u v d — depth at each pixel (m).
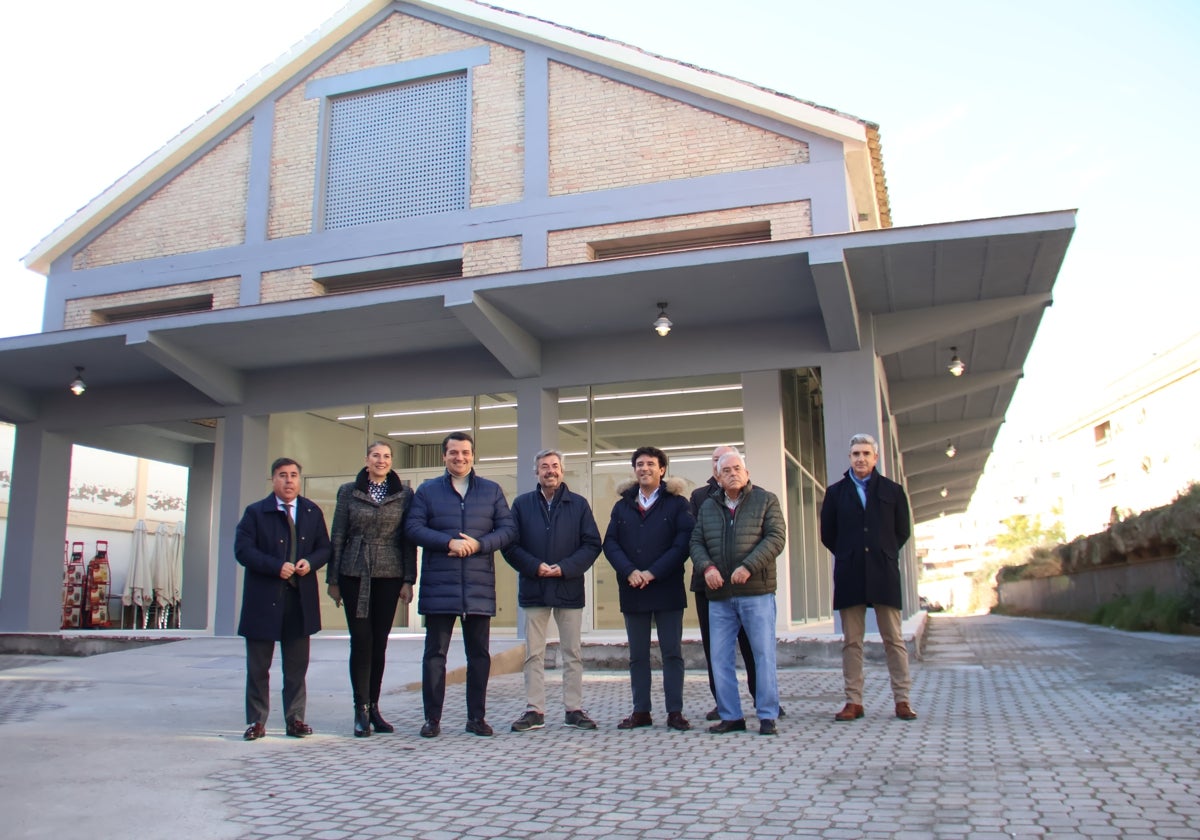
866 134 12.70
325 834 3.59
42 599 15.17
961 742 5.33
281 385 14.12
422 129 14.94
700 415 13.26
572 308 11.73
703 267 10.48
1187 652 10.78
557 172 13.86
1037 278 10.92
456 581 6.02
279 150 15.56
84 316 16.00
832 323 11.20
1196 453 38.06
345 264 14.59
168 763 5.00
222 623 13.66
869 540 6.38
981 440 25.11
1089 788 4.12
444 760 5.08
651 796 4.13
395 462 14.57
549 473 6.44
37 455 15.38
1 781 4.52
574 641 6.41
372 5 15.37
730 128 13.19
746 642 6.74
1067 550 27.22
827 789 4.19
